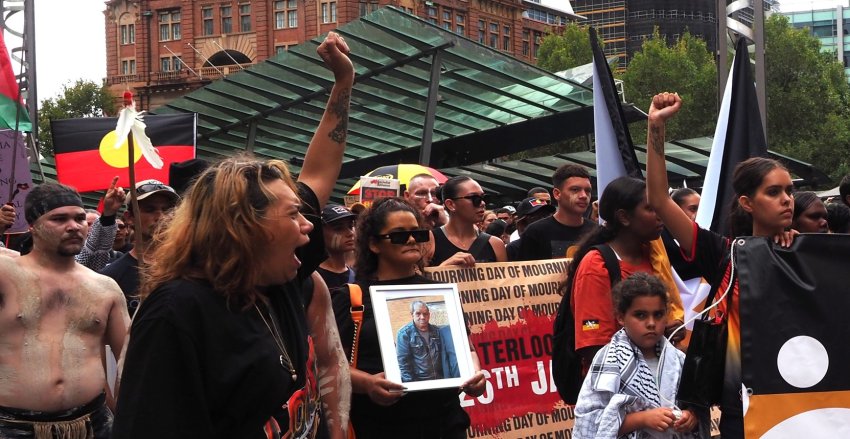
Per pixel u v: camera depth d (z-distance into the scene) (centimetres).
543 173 2773
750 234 433
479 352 564
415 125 2731
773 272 388
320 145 341
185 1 8569
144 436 243
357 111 2625
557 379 500
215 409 253
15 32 1775
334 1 8044
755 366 384
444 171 2769
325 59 343
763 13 1260
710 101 5991
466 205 650
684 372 407
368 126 2767
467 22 8788
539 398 575
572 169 717
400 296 454
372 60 2266
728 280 410
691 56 6656
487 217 994
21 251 671
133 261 570
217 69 8431
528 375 575
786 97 5928
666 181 466
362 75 2333
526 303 582
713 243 463
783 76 6050
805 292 385
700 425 427
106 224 636
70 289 482
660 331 435
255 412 256
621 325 467
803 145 5744
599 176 635
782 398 382
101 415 487
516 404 569
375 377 435
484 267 577
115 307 496
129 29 8819
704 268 468
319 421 299
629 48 12838
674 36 12788
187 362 248
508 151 2845
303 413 273
